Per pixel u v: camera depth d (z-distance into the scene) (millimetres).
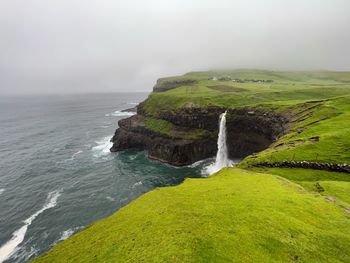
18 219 72812
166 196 35125
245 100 139375
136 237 23875
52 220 72125
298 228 24125
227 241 21281
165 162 120125
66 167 115750
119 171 109750
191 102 144250
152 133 140500
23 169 114500
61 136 185125
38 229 67750
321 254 21062
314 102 99562
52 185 96312
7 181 101188
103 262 21500
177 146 118562
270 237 22312
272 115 104438
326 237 23219
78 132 198000
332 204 31156
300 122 83375
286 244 21641
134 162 121375
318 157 52750
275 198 31469
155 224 25609
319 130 68250
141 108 178125
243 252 20125
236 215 25969
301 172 50719
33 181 100312
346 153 51656
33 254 58219
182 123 135625
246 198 31281
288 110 101688
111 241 24766
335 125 68562
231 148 122875
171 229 23781
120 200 84188
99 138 173750
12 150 148625
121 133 152000
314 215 27578
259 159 59688
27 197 86750
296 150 57875
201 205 29234
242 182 40812
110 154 135000
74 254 24969
